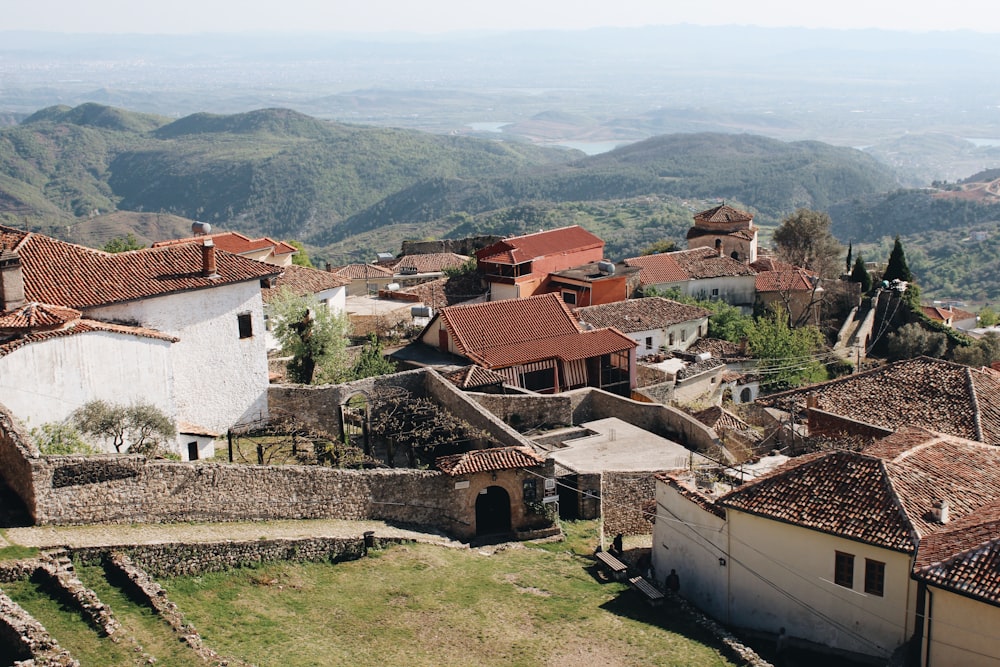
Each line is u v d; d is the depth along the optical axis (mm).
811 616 32344
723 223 106000
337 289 74062
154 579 30188
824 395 48562
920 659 28703
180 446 42406
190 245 50094
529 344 59750
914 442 36312
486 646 30516
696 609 34594
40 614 25672
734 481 41281
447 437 47375
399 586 33469
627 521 43562
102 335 38906
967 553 28031
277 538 33375
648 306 77250
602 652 30750
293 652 28031
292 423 48438
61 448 34344
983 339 95812
